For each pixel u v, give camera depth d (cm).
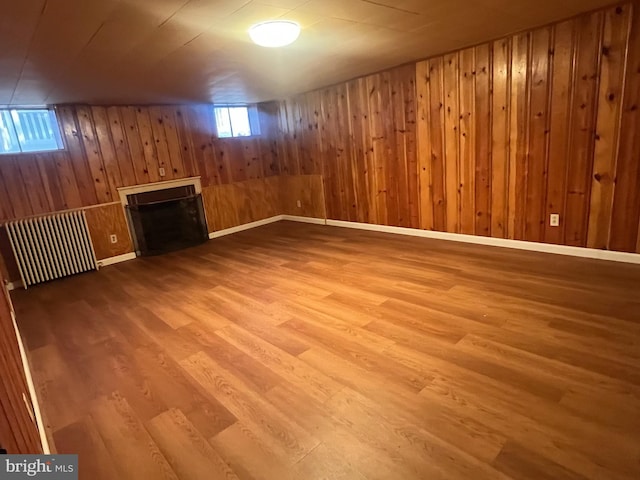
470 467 153
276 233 592
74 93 394
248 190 640
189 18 218
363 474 155
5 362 124
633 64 294
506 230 403
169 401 213
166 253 533
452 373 212
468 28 309
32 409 173
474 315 270
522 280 318
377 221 536
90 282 434
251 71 376
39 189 448
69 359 267
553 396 187
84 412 210
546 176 361
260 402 204
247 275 407
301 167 627
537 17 301
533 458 154
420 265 380
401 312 287
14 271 433
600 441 159
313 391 209
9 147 431
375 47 336
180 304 346
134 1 189
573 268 330
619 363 205
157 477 164
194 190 573
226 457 171
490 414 179
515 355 221
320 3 217
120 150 502
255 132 641
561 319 252
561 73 331
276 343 262
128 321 320
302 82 475
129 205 512
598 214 336
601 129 320
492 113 384
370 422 183
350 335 262
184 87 419
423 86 433
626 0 284
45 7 185
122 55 279
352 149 537
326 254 454
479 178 411
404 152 475
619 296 274
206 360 250
